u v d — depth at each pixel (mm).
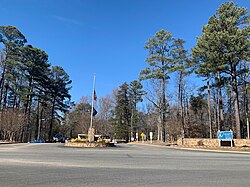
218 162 13516
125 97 78500
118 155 17734
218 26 29609
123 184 7242
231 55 27656
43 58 55438
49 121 76438
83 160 13773
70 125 83688
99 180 7820
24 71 52281
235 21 29391
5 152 18688
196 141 33438
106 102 74375
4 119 45281
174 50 41594
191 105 56062
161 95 44750
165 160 14406
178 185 7160
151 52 42812
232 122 52438
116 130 74562
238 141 29438
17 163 11828
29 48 52188
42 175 8594
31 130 72812
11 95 59094
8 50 49344
